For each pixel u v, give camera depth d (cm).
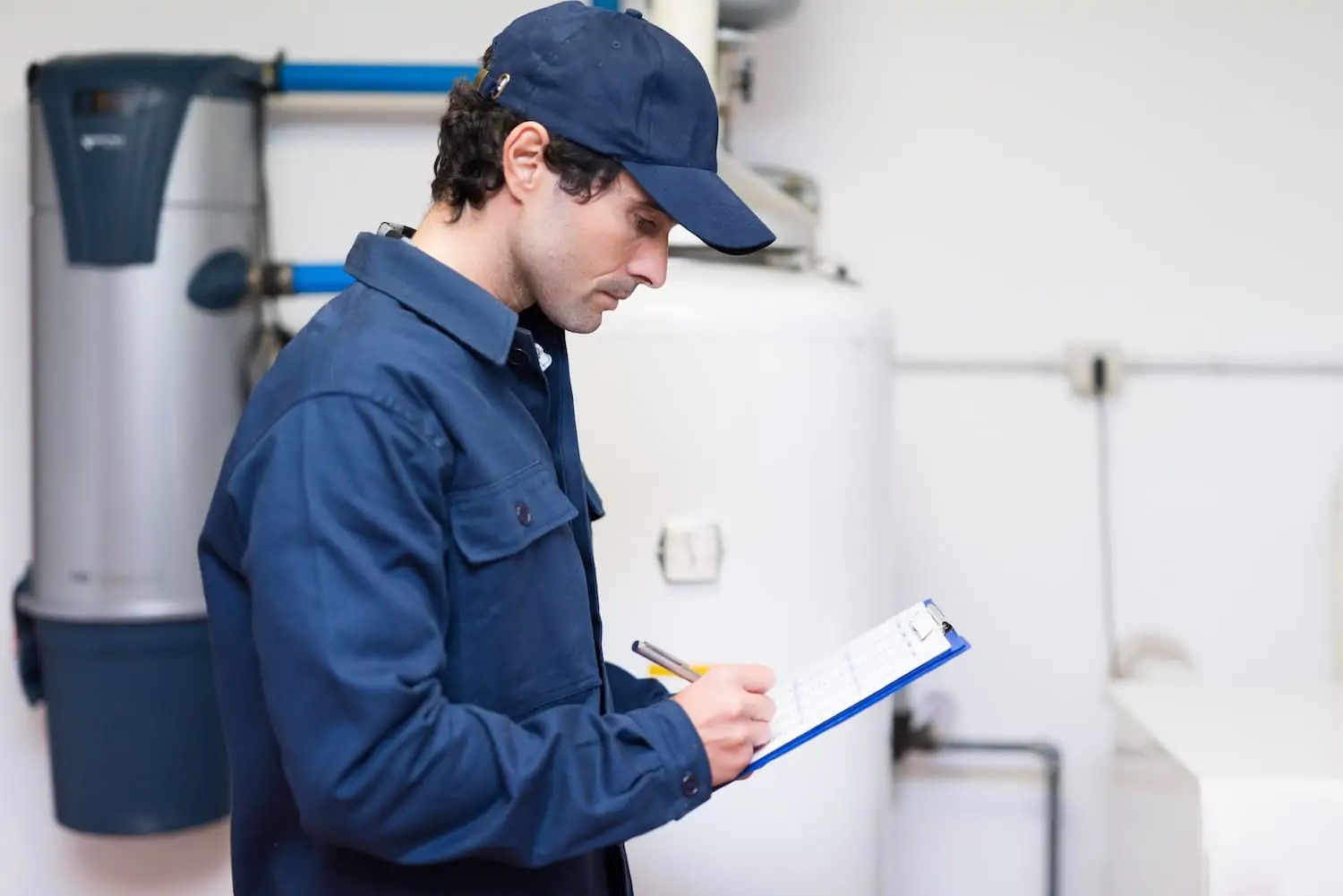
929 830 217
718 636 147
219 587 96
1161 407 210
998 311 210
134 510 170
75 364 170
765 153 209
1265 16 204
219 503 93
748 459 145
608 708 107
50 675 176
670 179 89
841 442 148
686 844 148
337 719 80
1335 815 139
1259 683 200
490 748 84
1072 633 213
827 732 150
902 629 103
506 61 91
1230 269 208
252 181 179
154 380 169
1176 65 205
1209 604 212
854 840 153
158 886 198
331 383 85
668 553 145
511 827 84
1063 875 215
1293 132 205
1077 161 207
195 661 174
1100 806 214
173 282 169
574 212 90
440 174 95
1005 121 207
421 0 192
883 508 157
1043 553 212
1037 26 205
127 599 170
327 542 81
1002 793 214
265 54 193
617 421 145
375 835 82
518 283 96
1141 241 208
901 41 206
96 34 192
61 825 182
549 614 96
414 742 81
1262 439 209
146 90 167
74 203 167
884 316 155
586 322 95
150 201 168
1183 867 148
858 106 208
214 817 178
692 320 143
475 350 91
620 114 88
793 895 150
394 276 92
